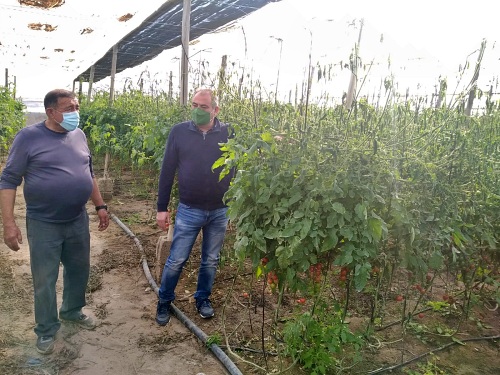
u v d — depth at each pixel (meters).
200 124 3.43
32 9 7.03
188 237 3.57
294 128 2.92
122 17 7.39
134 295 4.16
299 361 3.16
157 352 3.26
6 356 3.07
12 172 2.85
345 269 2.84
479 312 4.16
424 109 3.74
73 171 3.03
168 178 3.58
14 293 3.98
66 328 3.48
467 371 3.21
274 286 2.99
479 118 4.48
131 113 9.37
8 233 2.88
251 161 2.85
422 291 3.46
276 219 2.60
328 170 2.57
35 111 25.98
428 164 2.84
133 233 5.91
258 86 3.75
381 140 2.89
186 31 5.83
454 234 3.04
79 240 3.26
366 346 3.41
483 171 3.60
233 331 3.52
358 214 2.43
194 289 4.32
